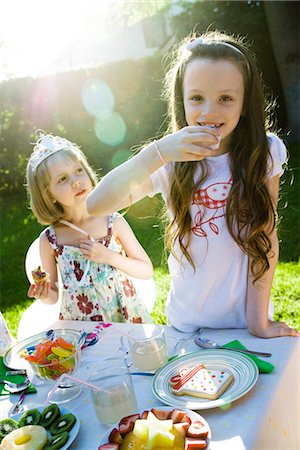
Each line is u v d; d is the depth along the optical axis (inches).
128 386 51.6
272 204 66.7
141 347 59.9
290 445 54.6
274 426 49.9
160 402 53.4
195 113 61.4
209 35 70.6
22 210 326.0
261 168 65.7
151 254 202.8
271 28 346.9
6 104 350.9
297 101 350.0
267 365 55.2
